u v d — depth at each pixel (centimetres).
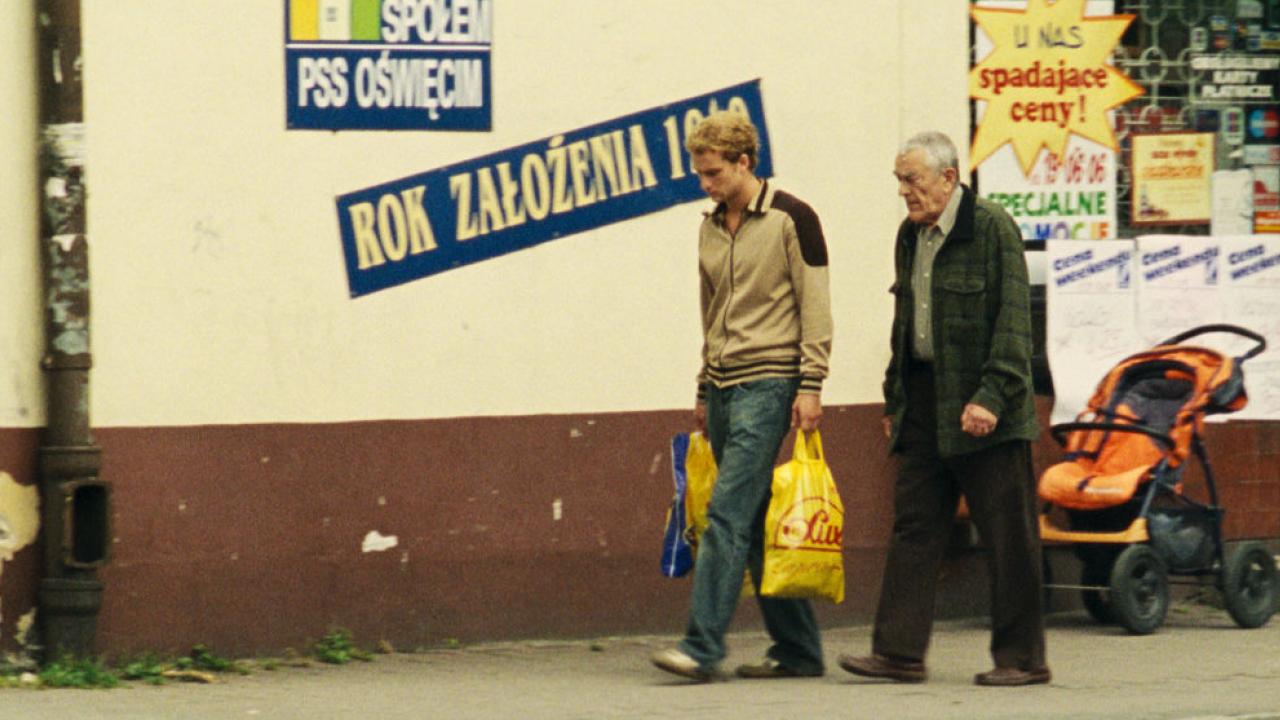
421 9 1894
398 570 1902
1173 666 1855
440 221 1908
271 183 1841
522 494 1952
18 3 1738
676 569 1769
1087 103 2236
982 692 1670
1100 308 2230
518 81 1936
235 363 1831
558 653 1923
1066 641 2034
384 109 1881
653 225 1998
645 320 1998
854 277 2089
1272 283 2302
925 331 1683
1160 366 2139
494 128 1928
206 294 1819
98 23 1767
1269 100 2339
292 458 1855
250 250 1834
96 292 1777
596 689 1689
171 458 1808
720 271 1691
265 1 1831
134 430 1792
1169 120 2286
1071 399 2212
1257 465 2306
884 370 2105
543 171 1950
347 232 1870
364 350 1881
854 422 2091
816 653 1764
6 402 1742
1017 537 1684
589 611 1983
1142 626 2058
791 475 1681
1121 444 2108
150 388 1800
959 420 1662
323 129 1858
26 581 1758
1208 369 2119
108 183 1777
